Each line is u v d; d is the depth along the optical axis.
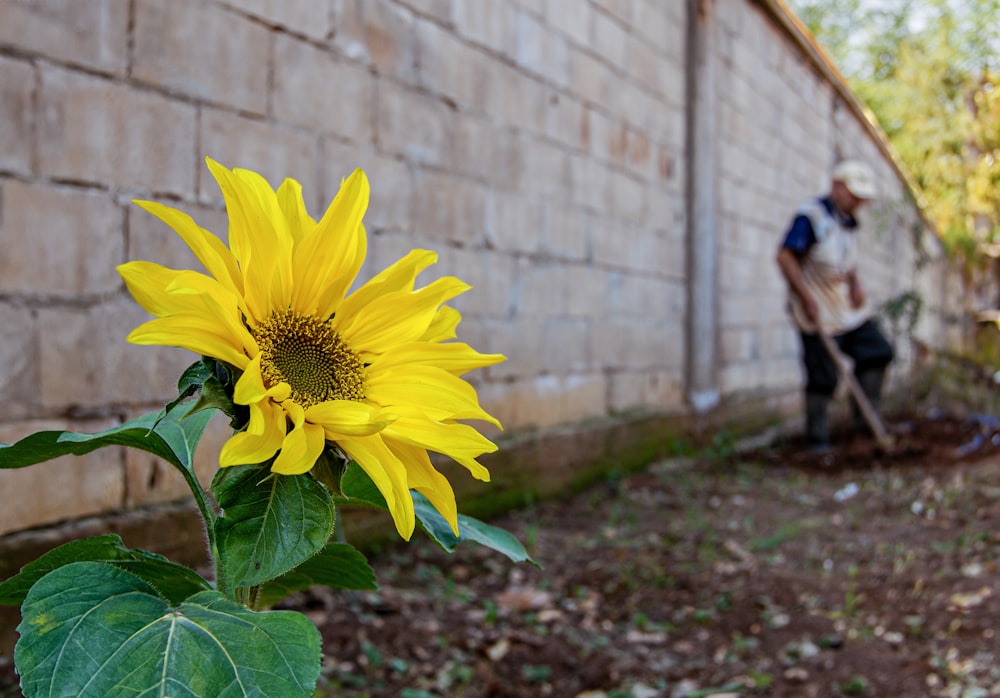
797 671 3.30
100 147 3.11
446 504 1.09
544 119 5.67
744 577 4.29
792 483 6.50
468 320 4.97
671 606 3.98
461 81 4.89
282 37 3.80
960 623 3.61
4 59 2.82
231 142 3.59
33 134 2.91
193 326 0.98
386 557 4.34
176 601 1.21
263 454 0.97
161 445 1.16
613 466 6.39
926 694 3.06
